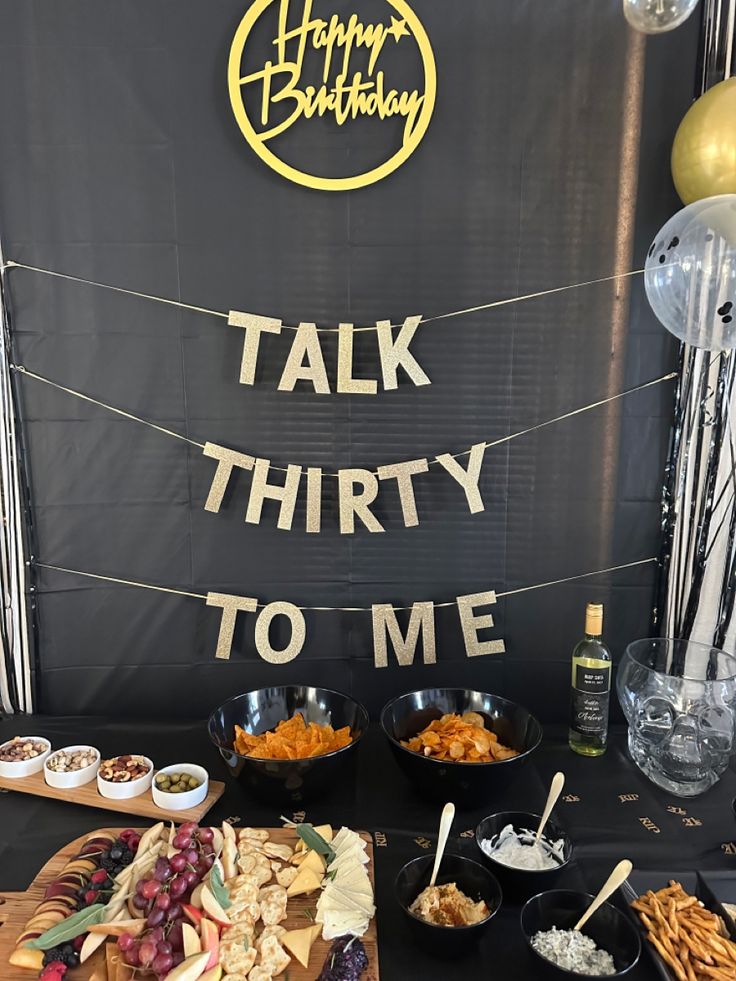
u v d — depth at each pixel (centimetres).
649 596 156
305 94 140
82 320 147
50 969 88
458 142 142
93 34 139
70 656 158
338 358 146
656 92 140
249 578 155
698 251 120
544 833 111
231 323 143
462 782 117
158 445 151
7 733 149
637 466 151
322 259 145
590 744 142
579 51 139
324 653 157
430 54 138
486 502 153
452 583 155
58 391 149
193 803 121
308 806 124
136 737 148
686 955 91
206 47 139
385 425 150
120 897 97
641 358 148
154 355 148
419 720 139
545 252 145
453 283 146
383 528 154
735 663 137
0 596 155
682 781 129
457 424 150
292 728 131
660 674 134
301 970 90
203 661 158
